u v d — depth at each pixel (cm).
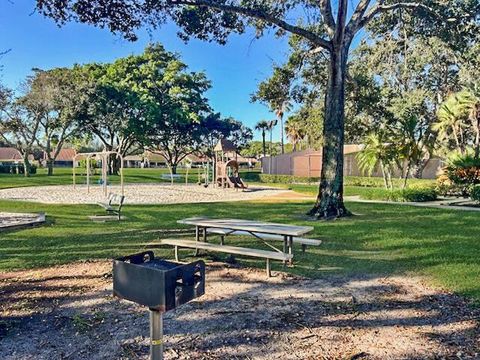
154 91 3403
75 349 296
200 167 3666
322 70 1485
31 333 325
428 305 382
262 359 279
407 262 543
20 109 3250
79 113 3253
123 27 866
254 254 488
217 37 1036
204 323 341
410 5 1031
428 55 1914
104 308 379
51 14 805
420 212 1098
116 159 4078
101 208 1234
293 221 940
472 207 1259
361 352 287
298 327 332
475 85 1980
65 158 7119
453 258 555
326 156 1004
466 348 291
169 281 179
